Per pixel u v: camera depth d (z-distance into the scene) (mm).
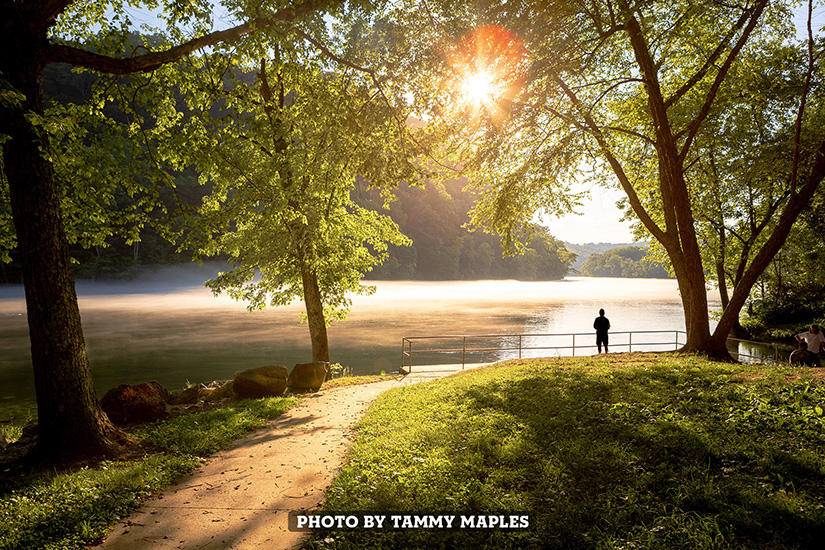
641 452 5344
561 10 10188
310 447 7324
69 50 7059
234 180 13023
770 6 13039
